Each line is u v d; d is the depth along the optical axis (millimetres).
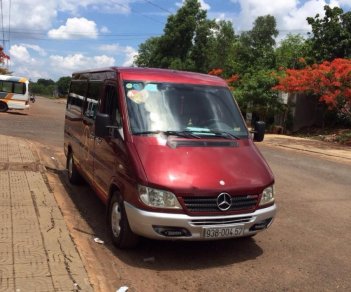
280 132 28125
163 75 6773
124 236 5656
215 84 7008
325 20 30641
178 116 6309
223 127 6484
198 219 5215
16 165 9859
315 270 5574
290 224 7492
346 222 7785
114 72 6789
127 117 6078
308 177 12258
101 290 4559
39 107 45188
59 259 4887
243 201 5469
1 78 31297
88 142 7719
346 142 22859
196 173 5395
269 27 57688
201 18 51438
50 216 6410
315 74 22438
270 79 27781
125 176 5602
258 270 5488
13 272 4484
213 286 4984
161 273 5273
